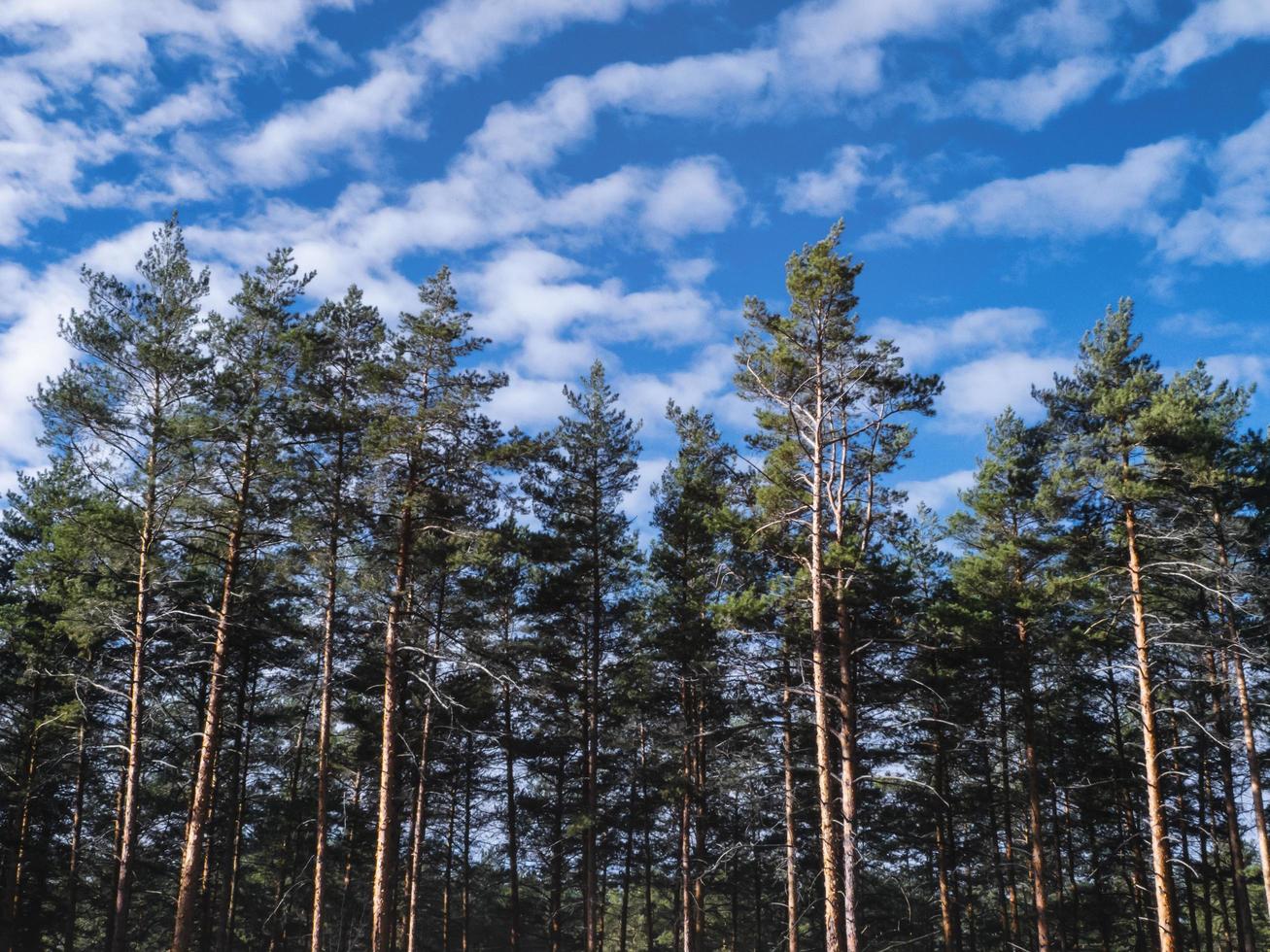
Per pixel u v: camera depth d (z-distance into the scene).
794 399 23.89
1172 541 25.28
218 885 37.47
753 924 43.03
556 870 34.47
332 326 25.78
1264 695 28.80
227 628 24.34
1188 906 33.66
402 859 38.06
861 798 29.89
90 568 23.94
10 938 31.56
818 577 22.42
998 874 35.66
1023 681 30.14
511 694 32.25
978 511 31.95
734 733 29.30
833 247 23.78
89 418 22.14
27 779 32.16
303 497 24.19
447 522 24.66
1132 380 25.03
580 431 32.41
